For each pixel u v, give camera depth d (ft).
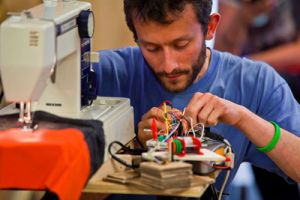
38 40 5.22
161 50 6.52
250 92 7.69
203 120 6.37
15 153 4.92
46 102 6.29
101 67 7.92
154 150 5.58
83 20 6.13
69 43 5.98
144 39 6.50
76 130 5.39
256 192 11.59
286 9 12.32
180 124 6.04
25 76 5.33
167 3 6.18
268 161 7.67
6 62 5.27
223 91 7.67
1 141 4.99
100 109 6.44
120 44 11.91
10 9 7.54
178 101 7.63
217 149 5.82
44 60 5.31
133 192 5.23
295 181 7.13
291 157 6.89
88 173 5.25
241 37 12.58
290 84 12.50
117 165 5.74
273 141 6.83
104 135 5.75
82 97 6.47
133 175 5.41
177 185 5.03
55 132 5.31
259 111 7.68
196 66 6.75
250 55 12.59
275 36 12.46
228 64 7.82
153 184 5.05
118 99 6.89
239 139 7.54
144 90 7.79
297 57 12.40
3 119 5.85
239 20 12.54
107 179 5.40
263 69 7.81
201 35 6.66
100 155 5.58
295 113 7.55
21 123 5.62
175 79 6.70
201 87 7.65
